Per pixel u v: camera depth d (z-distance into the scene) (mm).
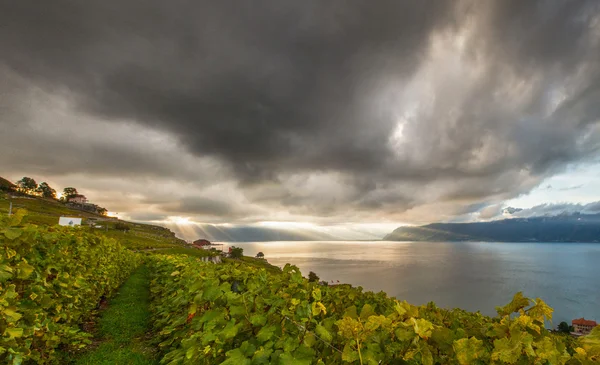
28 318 4992
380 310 4859
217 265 8625
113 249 15977
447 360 2404
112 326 9914
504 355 2025
